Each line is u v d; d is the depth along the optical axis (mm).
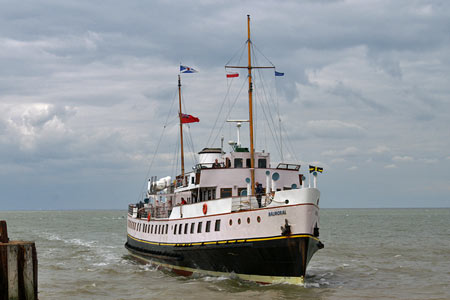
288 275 42594
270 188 51188
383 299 41000
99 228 163375
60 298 42406
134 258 68875
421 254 74500
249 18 50500
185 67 69312
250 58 50188
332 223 188625
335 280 50312
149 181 76000
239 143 53938
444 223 181750
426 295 42844
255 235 42844
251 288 43500
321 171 42500
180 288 44500
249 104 50125
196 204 50125
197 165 53500
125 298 41906
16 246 26781
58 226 178500
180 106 74812
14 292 26594
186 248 49656
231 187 50781
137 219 68250
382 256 72062
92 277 53062
